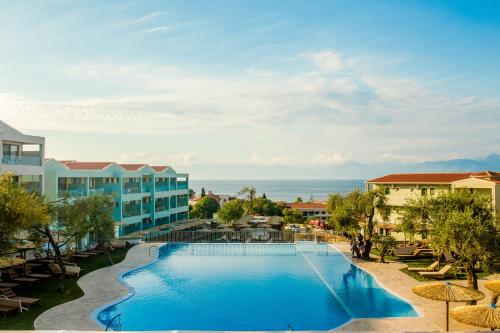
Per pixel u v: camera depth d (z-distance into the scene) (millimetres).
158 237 53125
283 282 31453
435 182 47969
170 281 31531
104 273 32312
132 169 63469
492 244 22781
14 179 35500
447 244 24047
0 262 24500
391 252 41656
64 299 24641
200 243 48281
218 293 28297
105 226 35062
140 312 23859
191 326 21781
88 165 57125
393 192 52969
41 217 21625
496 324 14602
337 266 36969
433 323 20297
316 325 21969
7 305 21562
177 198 78750
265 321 22609
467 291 18188
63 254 37594
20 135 36281
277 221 71625
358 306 24359
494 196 39156
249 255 42656
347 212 40625
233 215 75875
